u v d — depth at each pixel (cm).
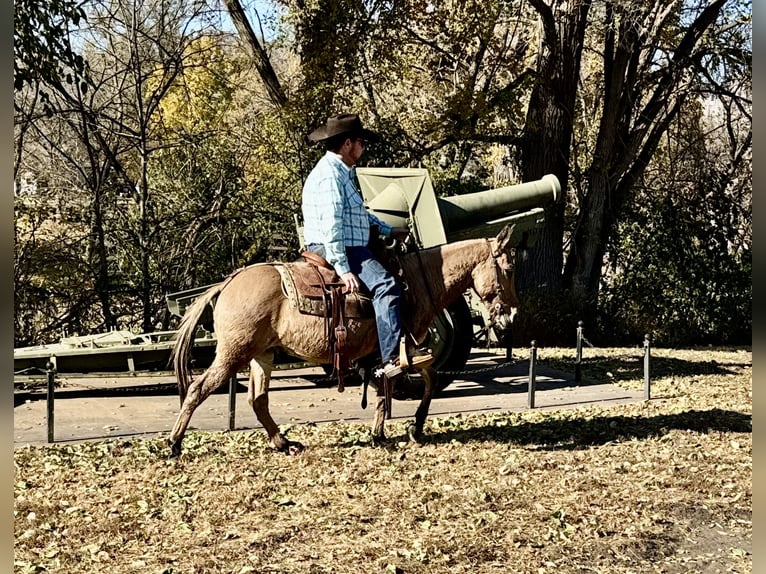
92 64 1894
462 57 1878
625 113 1873
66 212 1579
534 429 892
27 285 1514
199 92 1980
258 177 1761
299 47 1788
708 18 1758
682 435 887
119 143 1727
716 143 2295
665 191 1980
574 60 1791
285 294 694
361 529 586
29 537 556
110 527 577
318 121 1712
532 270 1812
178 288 1684
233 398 855
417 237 1050
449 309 1012
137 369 1011
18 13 1234
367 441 809
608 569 544
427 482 693
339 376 718
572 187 2112
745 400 1106
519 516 625
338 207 690
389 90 1919
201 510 615
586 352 1603
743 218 1966
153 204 1698
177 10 1720
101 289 1570
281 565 522
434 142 1897
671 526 626
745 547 591
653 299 1872
